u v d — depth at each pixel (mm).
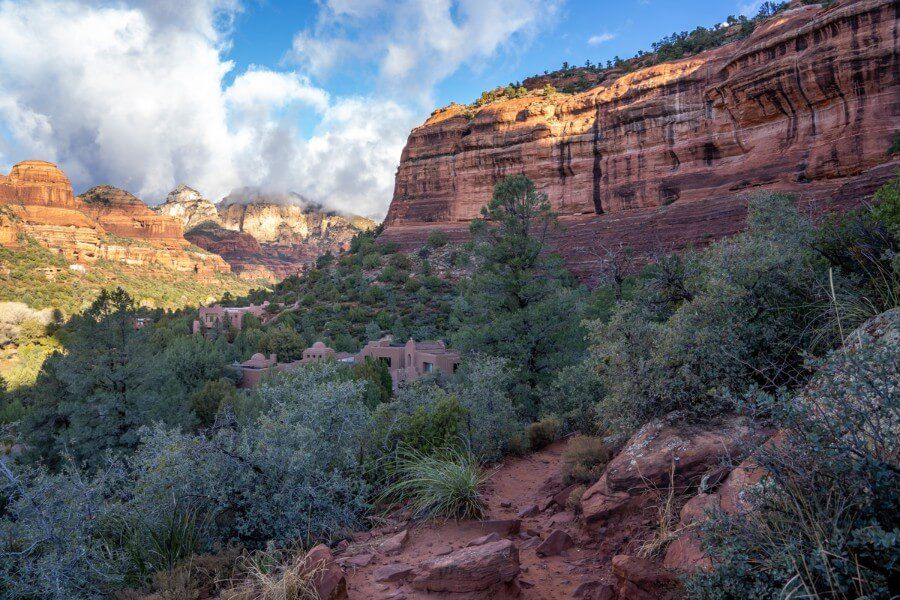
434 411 9289
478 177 144875
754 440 3246
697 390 5785
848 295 5789
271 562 5250
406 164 162500
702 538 3326
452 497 6516
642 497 5152
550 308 24609
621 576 3875
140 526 6309
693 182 99438
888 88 72688
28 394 53906
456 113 160000
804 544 2666
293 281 148125
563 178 124438
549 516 6305
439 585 4352
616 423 6715
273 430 6820
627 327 6742
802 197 71938
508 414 11109
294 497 6418
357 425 7934
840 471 2725
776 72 83625
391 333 86062
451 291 109312
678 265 8852
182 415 30594
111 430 26891
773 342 5688
